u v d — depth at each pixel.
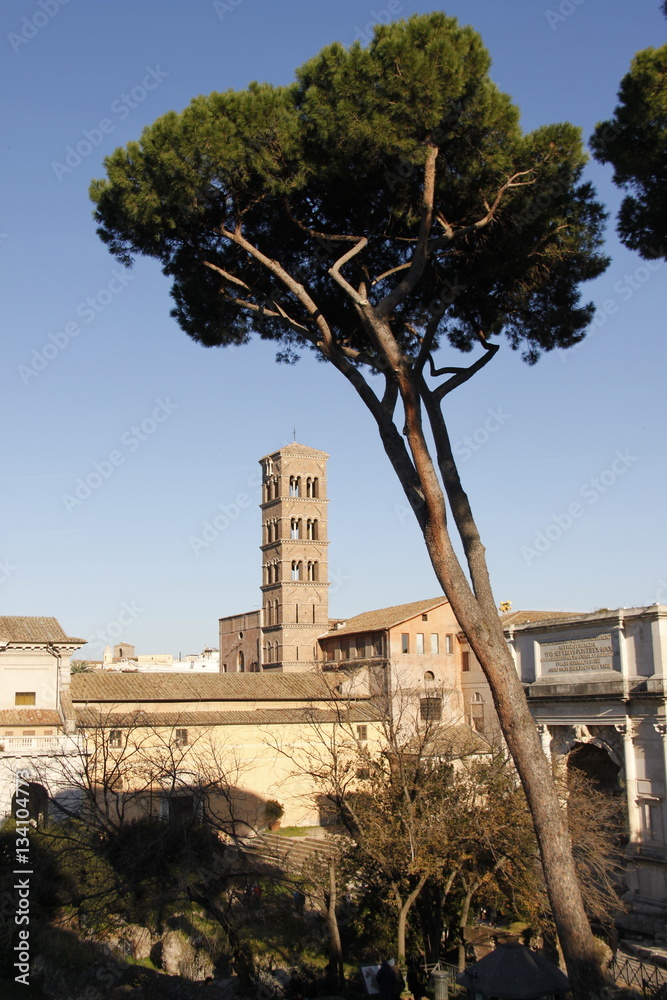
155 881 30.97
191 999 27.61
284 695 67.94
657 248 25.06
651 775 35.38
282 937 33.03
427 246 22.48
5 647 59.69
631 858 35.19
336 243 25.88
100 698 61.12
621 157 24.11
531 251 25.08
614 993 25.56
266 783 63.06
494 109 22.69
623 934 34.16
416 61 21.23
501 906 32.31
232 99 23.69
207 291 26.86
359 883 36.06
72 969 30.36
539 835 19.98
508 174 23.83
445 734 54.50
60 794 49.59
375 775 34.38
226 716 63.41
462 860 29.92
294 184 23.78
